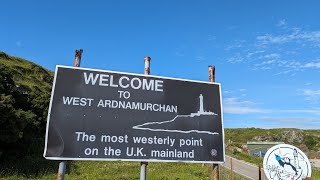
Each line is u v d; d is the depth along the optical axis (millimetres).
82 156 2637
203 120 3068
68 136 2648
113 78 2906
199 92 3141
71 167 8867
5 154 8711
